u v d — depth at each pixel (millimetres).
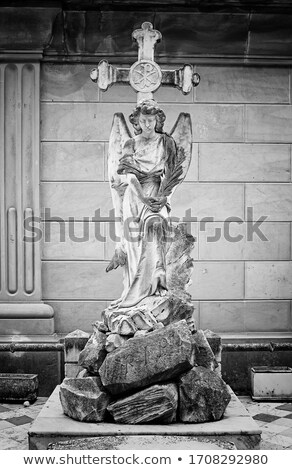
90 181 6473
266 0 6035
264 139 6512
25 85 6367
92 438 4145
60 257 6473
